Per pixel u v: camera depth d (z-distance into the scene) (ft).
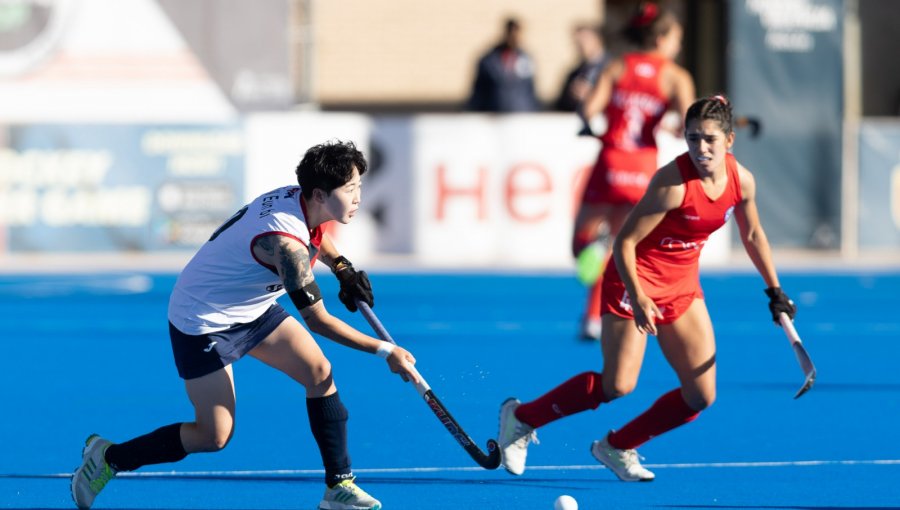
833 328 129.08
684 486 65.72
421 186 180.75
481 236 181.16
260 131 179.73
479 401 89.81
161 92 186.91
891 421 83.71
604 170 110.32
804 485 65.82
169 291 154.51
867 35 230.27
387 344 56.85
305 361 58.44
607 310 64.34
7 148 180.45
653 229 62.23
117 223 181.47
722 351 114.73
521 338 120.88
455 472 68.90
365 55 233.35
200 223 181.27
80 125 180.34
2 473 69.21
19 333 124.88
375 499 60.64
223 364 57.16
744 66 185.16
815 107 186.80
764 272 64.69
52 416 86.17
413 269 173.78
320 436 59.36
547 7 232.53
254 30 186.80
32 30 185.57
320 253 60.34
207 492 64.69
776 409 87.56
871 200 189.06
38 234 181.27
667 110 109.70
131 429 81.92
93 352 114.11
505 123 180.24
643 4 110.93
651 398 91.20
